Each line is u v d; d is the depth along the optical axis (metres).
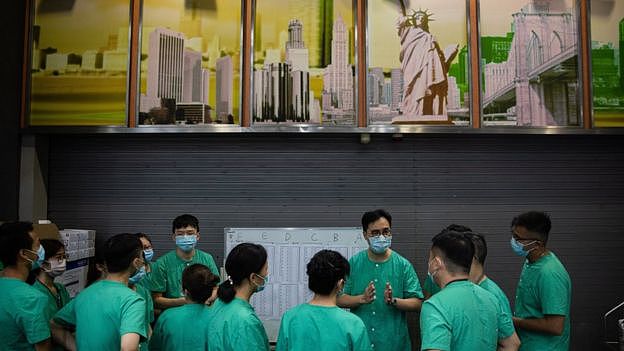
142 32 4.41
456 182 4.53
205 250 4.48
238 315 2.21
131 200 4.54
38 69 4.42
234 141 4.56
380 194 4.52
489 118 4.34
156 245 4.50
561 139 4.58
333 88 4.37
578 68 4.39
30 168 4.36
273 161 4.55
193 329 2.50
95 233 4.49
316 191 4.52
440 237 2.17
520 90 4.37
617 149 4.60
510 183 4.54
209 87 4.38
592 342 4.39
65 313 2.56
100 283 2.39
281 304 4.15
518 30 4.41
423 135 4.48
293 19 4.41
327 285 2.15
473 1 4.43
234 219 4.51
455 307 1.98
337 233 4.23
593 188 4.55
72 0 4.45
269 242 4.23
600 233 4.51
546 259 2.91
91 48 4.41
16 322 2.44
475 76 4.38
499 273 4.46
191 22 4.42
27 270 2.62
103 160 4.58
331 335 2.06
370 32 4.39
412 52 4.38
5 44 4.19
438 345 1.90
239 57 4.39
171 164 4.57
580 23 4.42
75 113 4.37
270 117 4.36
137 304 2.31
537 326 2.83
